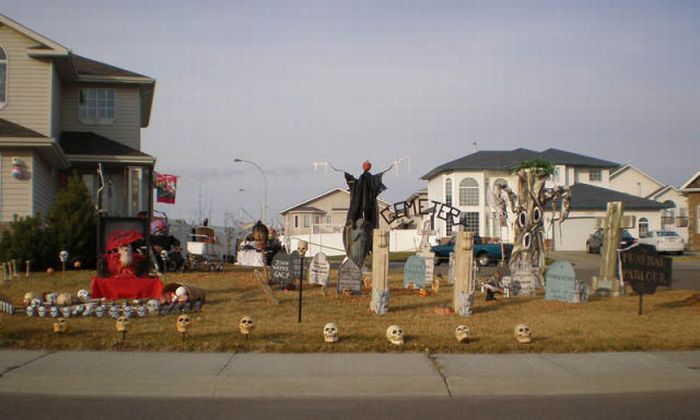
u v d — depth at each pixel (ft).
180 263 70.08
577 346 35.63
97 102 98.27
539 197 60.75
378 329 39.55
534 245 60.95
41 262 68.59
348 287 53.62
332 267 95.76
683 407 26.37
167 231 82.17
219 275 64.90
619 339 37.32
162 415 24.88
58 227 69.46
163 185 127.13
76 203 71.15
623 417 24.90
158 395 27.86
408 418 24.67
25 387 28.60
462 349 35.09
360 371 30.73
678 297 56.18
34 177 77.30
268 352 34.47
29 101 82.33
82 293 48.01
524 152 199.41
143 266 52.75
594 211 176.96
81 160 90.07
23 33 81.56
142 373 30.04
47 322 40.50
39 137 76.07
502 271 61.82
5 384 28.78
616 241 58.85
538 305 50.55
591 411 25.73
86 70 97.71
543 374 30.63
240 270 73.10
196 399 27.32
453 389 28.71
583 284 53.47
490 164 190.39
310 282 55.98
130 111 98.89
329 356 33.68
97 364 31.60
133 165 93.20
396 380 29.35
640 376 30.35
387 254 45.73
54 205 71.00
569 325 41.78
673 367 32.01
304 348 34.73
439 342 35.94
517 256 59.52
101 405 26.23
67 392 28.19
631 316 45.42
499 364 32.40
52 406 26.05
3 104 81.66
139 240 52.85
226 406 26.23
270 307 47.01
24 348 34.68
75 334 37.11
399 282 67.00
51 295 46.83
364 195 63.26
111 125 98.27
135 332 37.76
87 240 70.49
